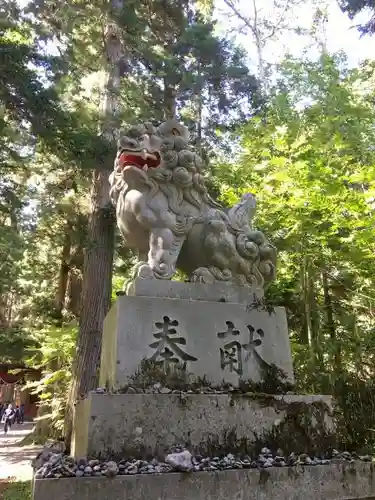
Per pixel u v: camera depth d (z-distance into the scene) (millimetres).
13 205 8648
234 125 10961
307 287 6328
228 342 3627
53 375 12023
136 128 4141
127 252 11438
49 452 3256
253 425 3186
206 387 3393
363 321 6863
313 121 7824
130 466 2703
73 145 7297
